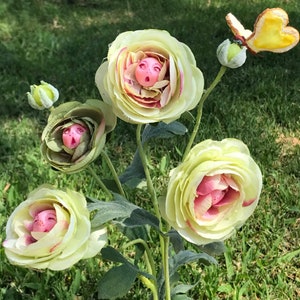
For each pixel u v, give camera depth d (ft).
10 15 5.10
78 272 2.05
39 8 5.27
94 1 5.62
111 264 2.19
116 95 1.11
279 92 3.46
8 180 2.71
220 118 3.24
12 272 2.14
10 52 4.30
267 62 3.95
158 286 1.67
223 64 1.23
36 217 1.14
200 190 1.10
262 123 3.17
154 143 2.96
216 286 2.04
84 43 4.46
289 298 2.07
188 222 1.12
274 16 1.12
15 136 3.07
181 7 5.41
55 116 1.19
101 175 2.71
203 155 1.10
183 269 2.12
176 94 1.13
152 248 2.22
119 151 2.97
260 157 2.82
